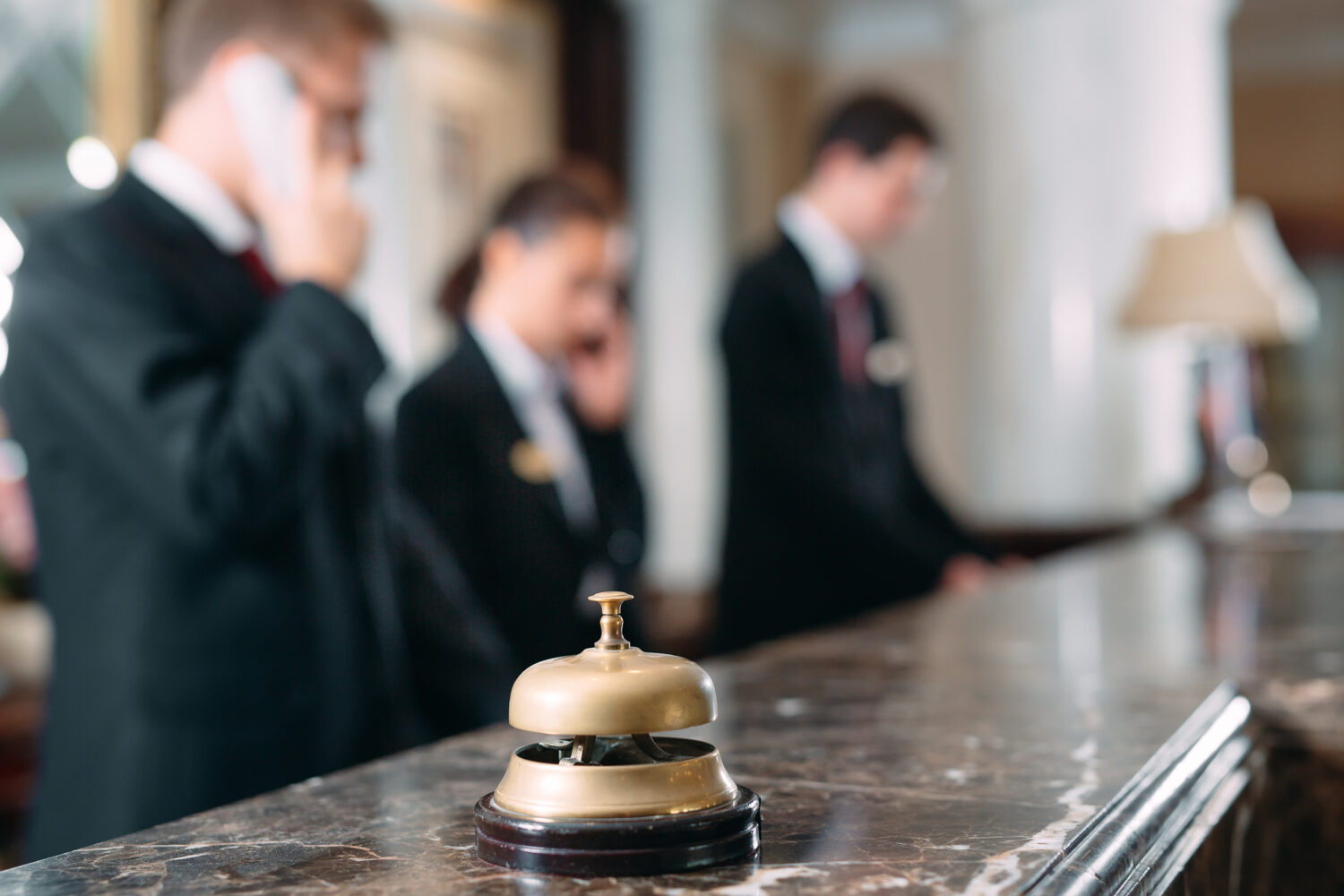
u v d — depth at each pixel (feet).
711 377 21.44
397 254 15.21
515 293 7.78
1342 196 29.53
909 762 3.22
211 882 2.29
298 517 5.84
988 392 20.07
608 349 8.75
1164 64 19.19
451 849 2.49
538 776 2.38
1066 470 19.49
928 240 25.71
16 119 11.34
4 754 9.18
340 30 6.02
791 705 4.15
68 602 5.70
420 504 7.11
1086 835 2.51
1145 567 9.12
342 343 5.83
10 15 11.23
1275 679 4.36
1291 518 12.86
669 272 21.15
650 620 17.61
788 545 10.79
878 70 25.95
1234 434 14.43
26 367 5.61
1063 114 19.34
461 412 7.38
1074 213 19.35
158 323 5.55
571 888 2.19
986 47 19.88
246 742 5.62
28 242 5.73
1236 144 30.04
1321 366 30.71
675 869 2.26
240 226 6.14
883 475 11.55
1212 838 2.97
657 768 2.36
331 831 2.67
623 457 8.70
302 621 5.81
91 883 2.30
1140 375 19.39
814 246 11.12
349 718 5.93
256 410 5.48
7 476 9.43
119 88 11.52
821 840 2.48
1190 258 14.55
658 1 20.99
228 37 5.89
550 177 7.89
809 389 10.82
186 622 5.57
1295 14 27.63
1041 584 8.03
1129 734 3.47
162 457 5.34
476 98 17.25
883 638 5.82
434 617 6.73
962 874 2.23
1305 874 3.82
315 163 6.04
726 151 24.17
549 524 7.46
